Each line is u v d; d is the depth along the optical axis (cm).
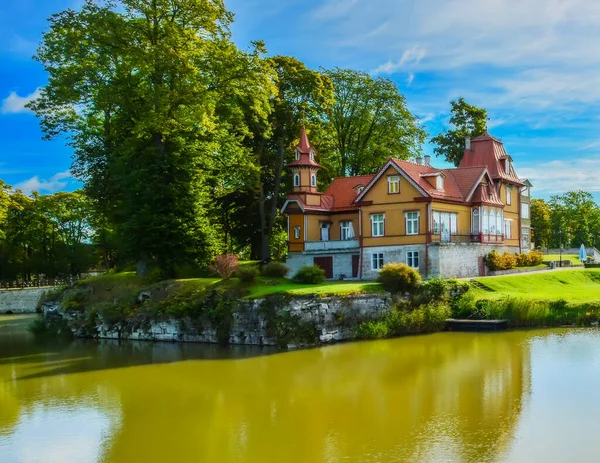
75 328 4241
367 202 4731
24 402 2323
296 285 3822
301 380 2516
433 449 1648
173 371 2795
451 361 2759
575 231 9894
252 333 3412
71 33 4138
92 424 2011
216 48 4347
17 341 4084
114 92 4272
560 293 4034
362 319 3500
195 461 1636
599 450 1619
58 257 8425
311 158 5269
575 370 2486
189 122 4197
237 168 5103
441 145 7344
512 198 5950
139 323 3900
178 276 4562
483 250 4966
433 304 3734
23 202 8050
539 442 1686
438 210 4575
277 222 6000
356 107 6512
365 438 1759
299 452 1664
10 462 1688
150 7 4169
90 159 4797
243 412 2083
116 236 4681
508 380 2373
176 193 4356
